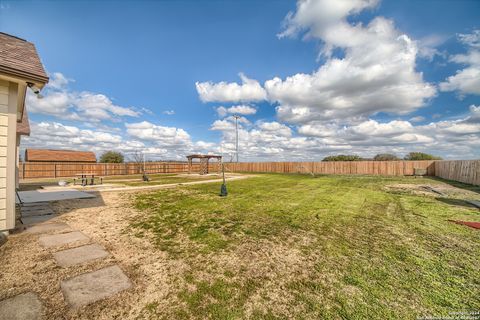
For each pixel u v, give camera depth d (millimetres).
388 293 2133
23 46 4305
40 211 5551
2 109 3613
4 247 3240
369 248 3318
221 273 2551
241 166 31641
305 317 1779
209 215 5344
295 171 27125
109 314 1807
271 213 5562
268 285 2291
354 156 29719
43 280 2334
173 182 14109
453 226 4465
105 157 33281
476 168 11633
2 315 1749
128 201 7125
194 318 1768
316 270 2625
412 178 17047
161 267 2693
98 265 2719
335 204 6738
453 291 2168
